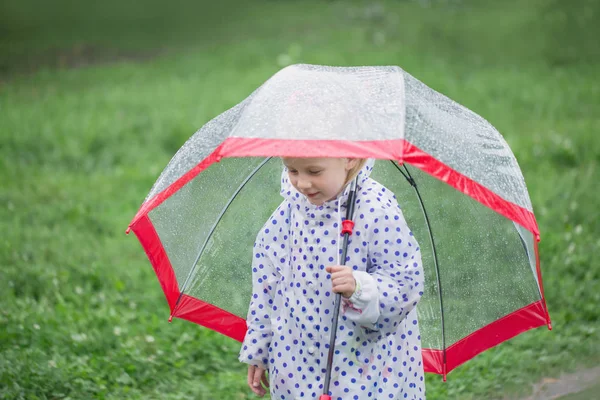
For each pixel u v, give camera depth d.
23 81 14.16
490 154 2.86
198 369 4.78
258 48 15.84
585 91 12.26
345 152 2.54
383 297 2.89
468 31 16.08
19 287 5.91
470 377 4.60
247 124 2.67
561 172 8.29
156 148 10.30
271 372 3.13
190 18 18.53
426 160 2.52
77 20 18.58
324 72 2.91
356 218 3.02
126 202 8.24
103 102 12.25
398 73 2.97
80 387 4.35
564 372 4.54
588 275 5.71
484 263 3.31
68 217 7.68
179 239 3.31
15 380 4.29
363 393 2.96
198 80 13.63
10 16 18.22
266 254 3.19
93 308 5.70
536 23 15.98
